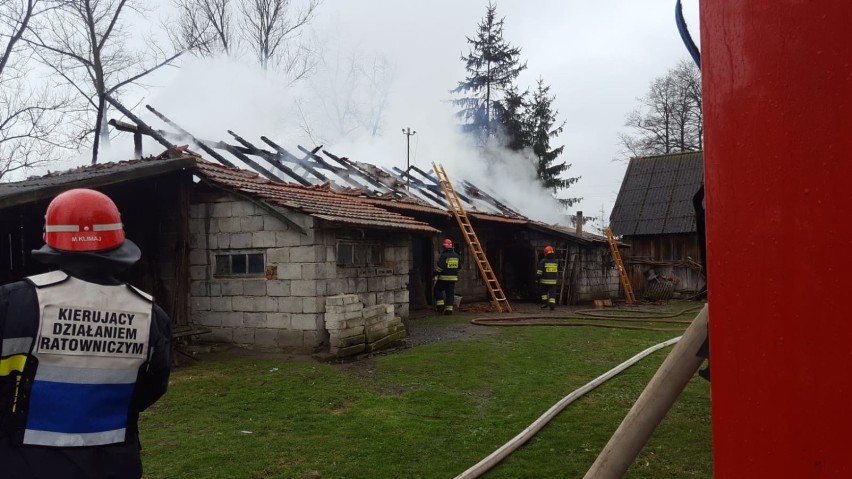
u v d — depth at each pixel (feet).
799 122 3.75
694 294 73.51
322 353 30.17
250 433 18.06
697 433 17.37
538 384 24.22
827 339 3.60
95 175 27.94
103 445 6.54
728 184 4.13
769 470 3.83
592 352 31.71
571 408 20.34
